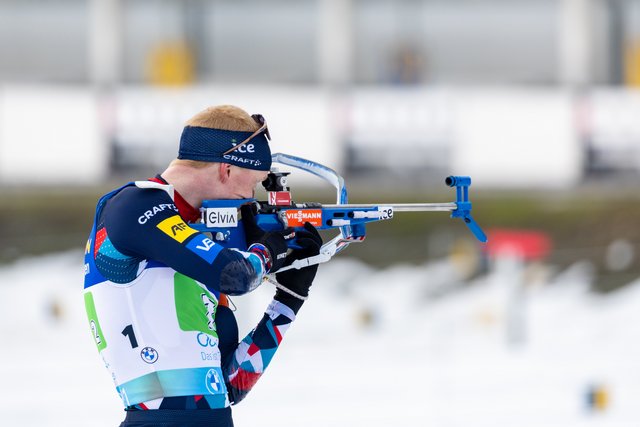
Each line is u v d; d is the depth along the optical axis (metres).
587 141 53.16
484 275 39.53
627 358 30.98
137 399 8.46
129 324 8.45
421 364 30.56
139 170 52.00
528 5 56.19
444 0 56.38
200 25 56.28
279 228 9.10
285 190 9.29
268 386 27.86
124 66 55.75
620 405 25.31
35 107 51.56
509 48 56.28
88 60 55.59
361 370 29.73
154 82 55.56
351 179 52.53
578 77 53.69
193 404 8.43
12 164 51.59
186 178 8.77
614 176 53.19
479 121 52.72
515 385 27.58
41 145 51.66
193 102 52.16
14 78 55.44
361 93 52.91
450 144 52.53
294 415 24.55
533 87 53.62
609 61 56.44
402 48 55.62
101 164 51.84
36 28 55.62
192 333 8.50
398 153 52.53
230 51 56.62
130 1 55.53
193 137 8.73
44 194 51.25
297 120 52.75
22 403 26.00
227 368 9.22
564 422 23.77
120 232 8.31
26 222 47.25
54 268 42.75
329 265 44.19
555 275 41.19
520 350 32.75
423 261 44.16
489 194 52.38
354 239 9.50
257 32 56.59
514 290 36.53
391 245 45.91
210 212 8.71
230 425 8.70
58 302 36.50
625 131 53.31
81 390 27.58
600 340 33.69
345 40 53.66
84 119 51.78
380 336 34.72
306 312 37.97
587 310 37.56
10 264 43.16
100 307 8.59
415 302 38.97
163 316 8.42
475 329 35.62
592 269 42.12
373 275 42.94
